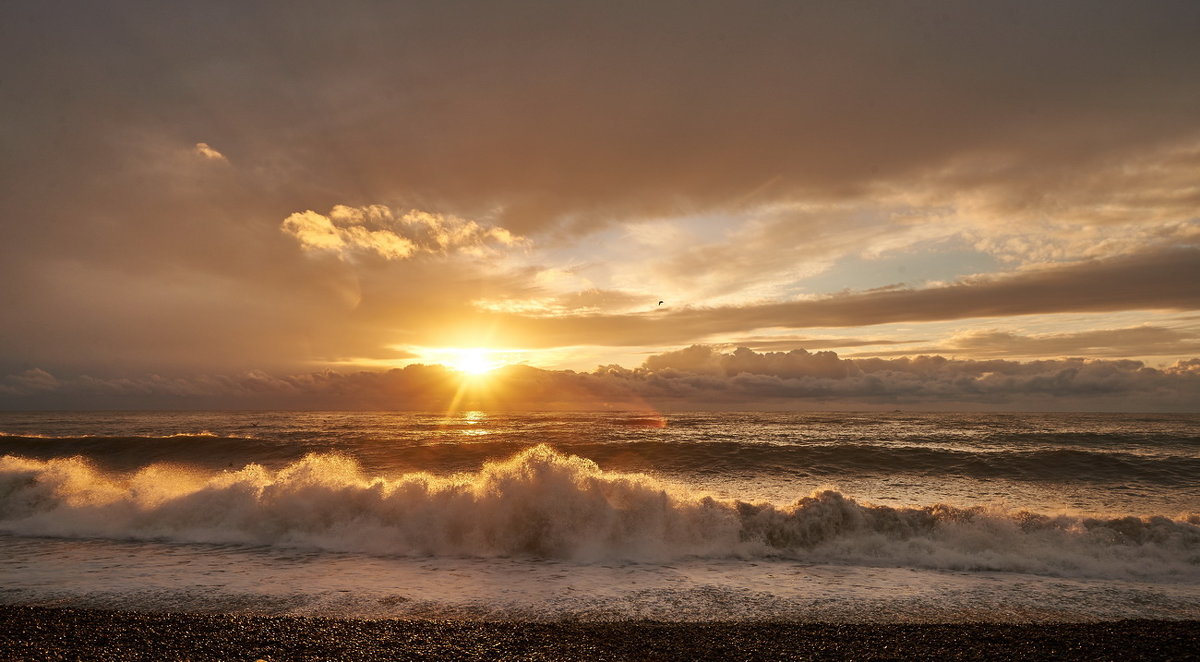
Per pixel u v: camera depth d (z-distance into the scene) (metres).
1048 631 6.68
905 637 6.48
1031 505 15.61
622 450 23.56
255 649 5.92
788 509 11.25
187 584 8.24
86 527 11.41
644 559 9.90
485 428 48.28
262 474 13.78
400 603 7.54
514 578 8.77
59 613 6.88
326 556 9.88
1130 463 20.98
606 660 5.79
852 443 32.16
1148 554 9.80
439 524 10.83
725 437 37.16
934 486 18.38
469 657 5.80
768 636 6.47
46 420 71.94
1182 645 6.26
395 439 32.97
